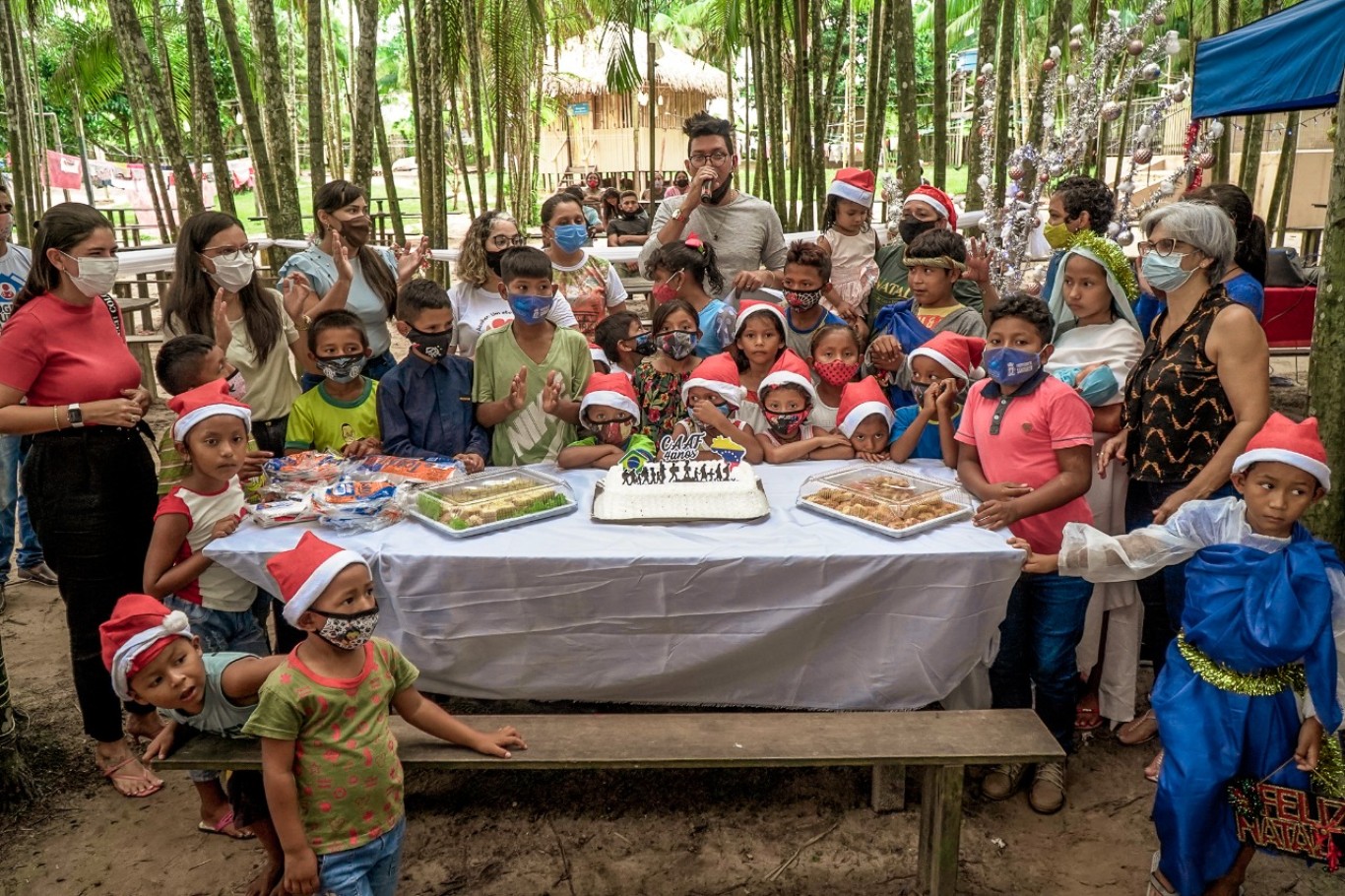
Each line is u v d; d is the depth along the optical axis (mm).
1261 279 3365
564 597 2857
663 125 17719
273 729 2178
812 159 7664
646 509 3070
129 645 2320
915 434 3520
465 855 2965
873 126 7469
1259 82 6160
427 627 2916
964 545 2807
